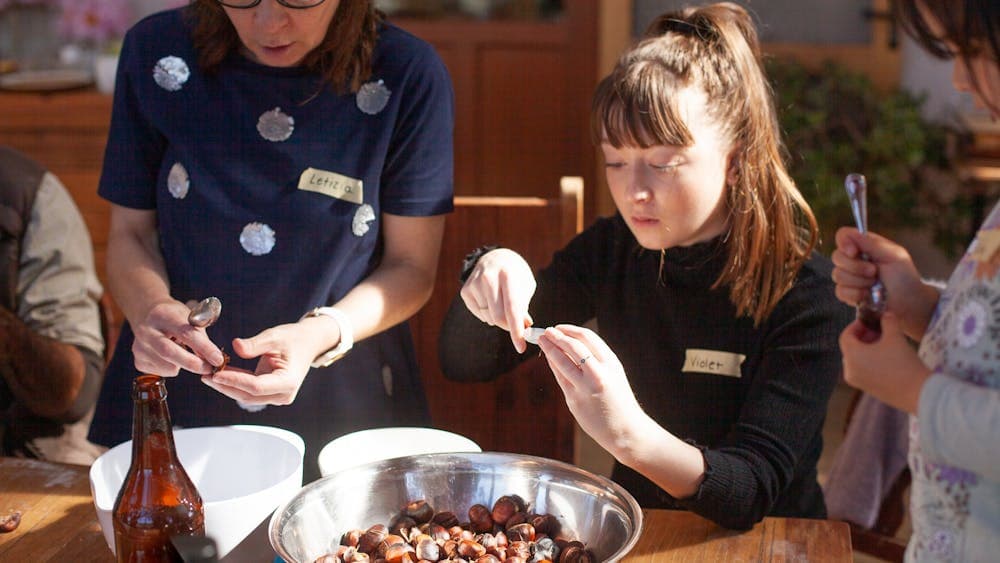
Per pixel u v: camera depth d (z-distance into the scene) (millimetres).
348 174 1477
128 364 1549
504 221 1812
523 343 1251
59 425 1895
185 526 1022
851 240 1040
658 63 1311
